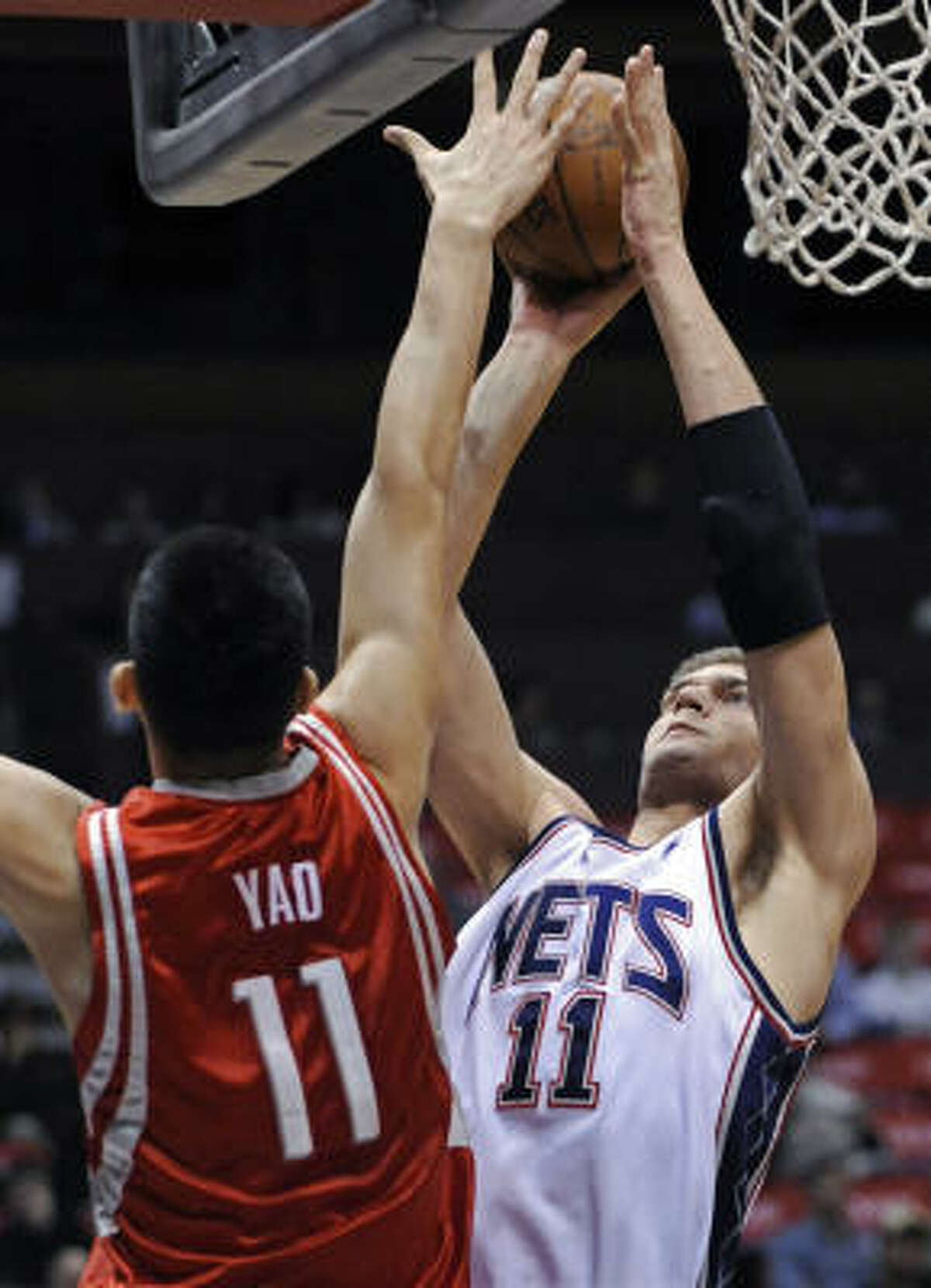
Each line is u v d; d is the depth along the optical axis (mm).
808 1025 8078
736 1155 7953
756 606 7664
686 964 8070
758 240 8602
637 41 39188
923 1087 33281
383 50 7082
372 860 6566
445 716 8820
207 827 6477
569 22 38969
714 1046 7961
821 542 45625
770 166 8531
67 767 40219
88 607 43594
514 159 7289
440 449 6941
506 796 8891
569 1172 7934
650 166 7773
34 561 43812
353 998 6477
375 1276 6484
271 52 7855
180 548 6551
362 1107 6457
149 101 8719
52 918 6453
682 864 8312
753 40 8531
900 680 42938
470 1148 7160
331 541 43531
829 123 8555
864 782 8023
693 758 8984
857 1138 29781
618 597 45094
